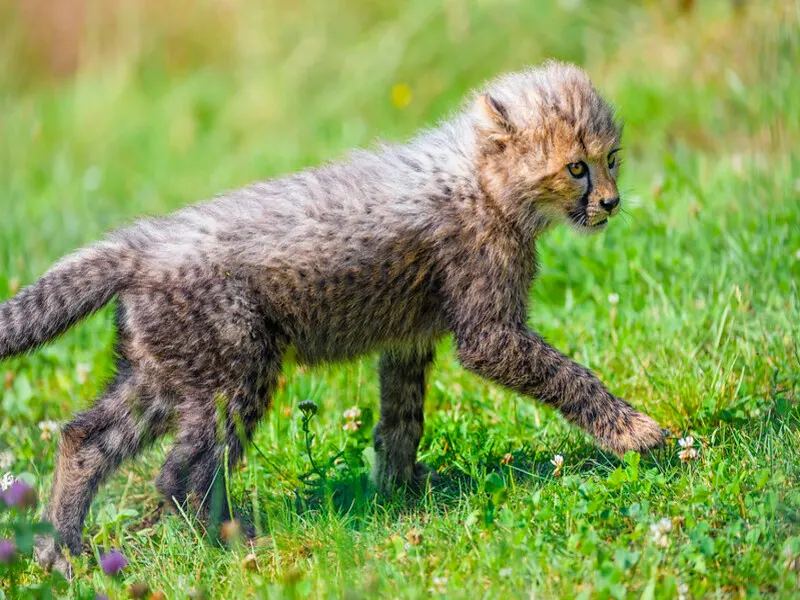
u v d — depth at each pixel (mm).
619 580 7621
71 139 24250
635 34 20703
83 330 13547
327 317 10078
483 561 8062
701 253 13195
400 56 22453
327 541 8844
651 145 18047
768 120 15773
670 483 9117
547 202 10219
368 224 9977
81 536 9516
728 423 10086
